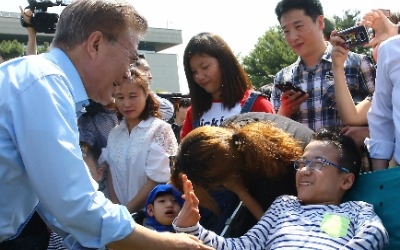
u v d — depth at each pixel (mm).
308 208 2420
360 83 3408
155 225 2994
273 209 2490
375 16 3100
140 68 3951
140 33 1984
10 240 2045
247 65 33562
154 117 3637
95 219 1749
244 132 2486
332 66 3186
